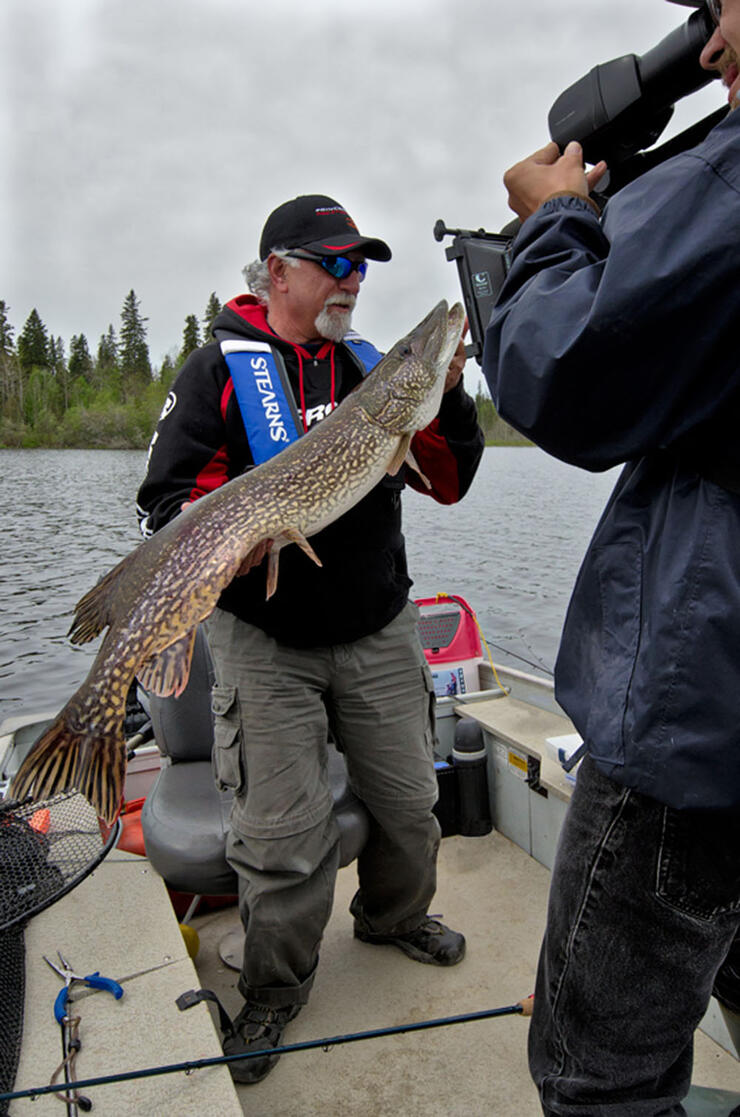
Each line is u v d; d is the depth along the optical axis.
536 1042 1.52
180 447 2.57
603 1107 1.38
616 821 1.32
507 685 4.30
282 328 2.76
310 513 2.19
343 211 2.72
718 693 1.15
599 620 1.37
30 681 10.52
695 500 1.21
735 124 1.12
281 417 2.60
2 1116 1.86
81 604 2.12
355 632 2.57
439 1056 2.54
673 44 1.65
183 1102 1.93
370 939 3.12
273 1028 2.55
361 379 2.85
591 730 1.31
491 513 28.30
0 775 3.29
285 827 2.47
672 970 1.33
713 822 1.23
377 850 2.89
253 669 2.51
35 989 2.28
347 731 2.74
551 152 1.58
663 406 1.19
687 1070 1.48
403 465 2.77
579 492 36.06
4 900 1.96
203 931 3.26
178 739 3.22
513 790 3.74
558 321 1.24
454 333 2.35
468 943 3.09
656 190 1.16
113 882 2.82
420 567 17.39
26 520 26.95
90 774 1.91
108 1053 2.04
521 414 1.30
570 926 1.39
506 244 2.02
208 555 2.04
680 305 1.10
